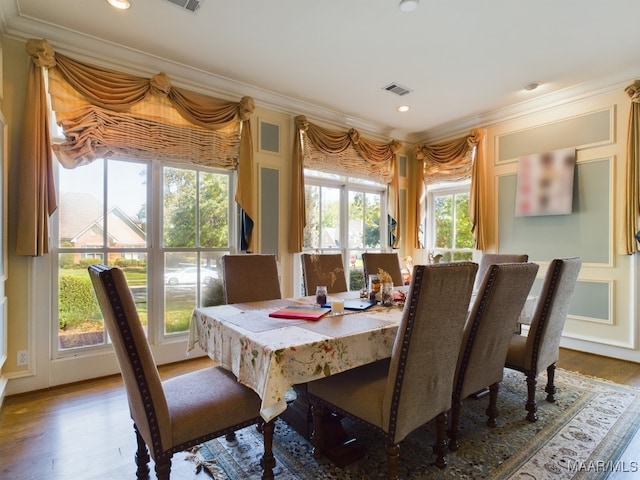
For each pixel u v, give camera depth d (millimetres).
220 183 3451
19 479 1593
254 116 3564
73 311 2709
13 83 2406
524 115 3916
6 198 2355
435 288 1388
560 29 2500
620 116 3240
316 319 1838
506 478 1597
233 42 2686
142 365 1236
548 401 2373
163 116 2992
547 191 3678
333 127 4227
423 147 4875
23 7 2254
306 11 2307
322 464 1701
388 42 2678
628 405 2314
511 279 1822
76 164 2615
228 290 2383
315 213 4195
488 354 1900
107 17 2363
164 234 3133
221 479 1596
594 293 3398
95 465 1699
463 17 2363
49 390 2541
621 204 3221
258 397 1517
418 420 1499
